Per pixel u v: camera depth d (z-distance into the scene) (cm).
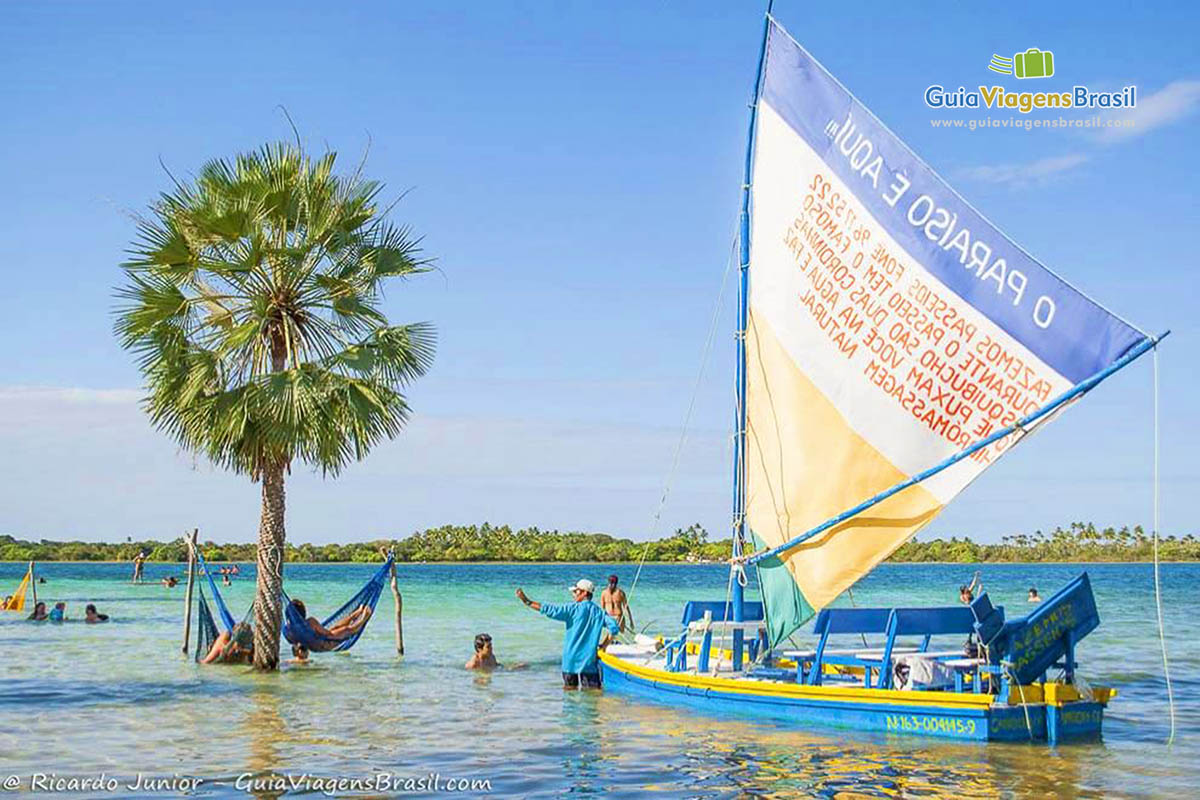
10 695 1981
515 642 3241
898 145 1645
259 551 2352
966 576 11081
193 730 1596
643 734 1549
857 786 1226
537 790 1214
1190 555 15188
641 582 10150
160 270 2230
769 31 1830
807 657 1767
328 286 2303
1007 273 1516
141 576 9300
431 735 1555
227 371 2241
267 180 2291
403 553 17150
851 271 1691
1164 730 1600
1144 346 1368
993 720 1448
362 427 2248
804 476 1723
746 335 1841
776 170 1809
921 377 1599
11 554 16612
